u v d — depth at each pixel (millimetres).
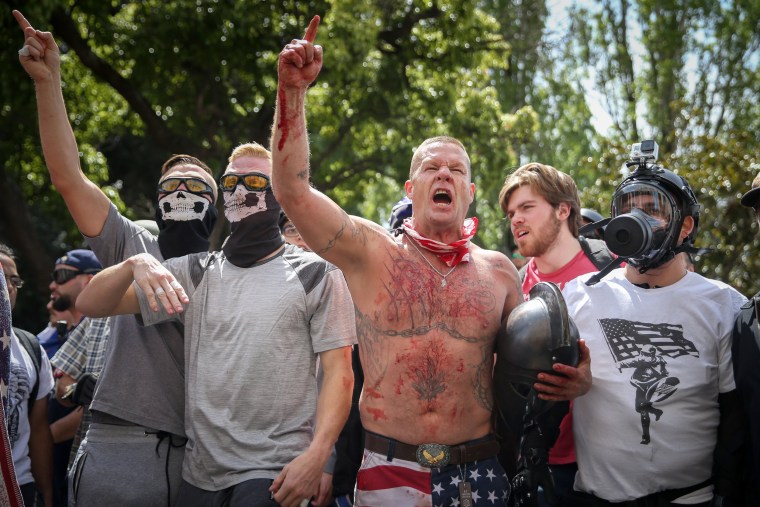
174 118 17156
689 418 3576
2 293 2779
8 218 15430
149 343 3936
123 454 3828
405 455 3439
